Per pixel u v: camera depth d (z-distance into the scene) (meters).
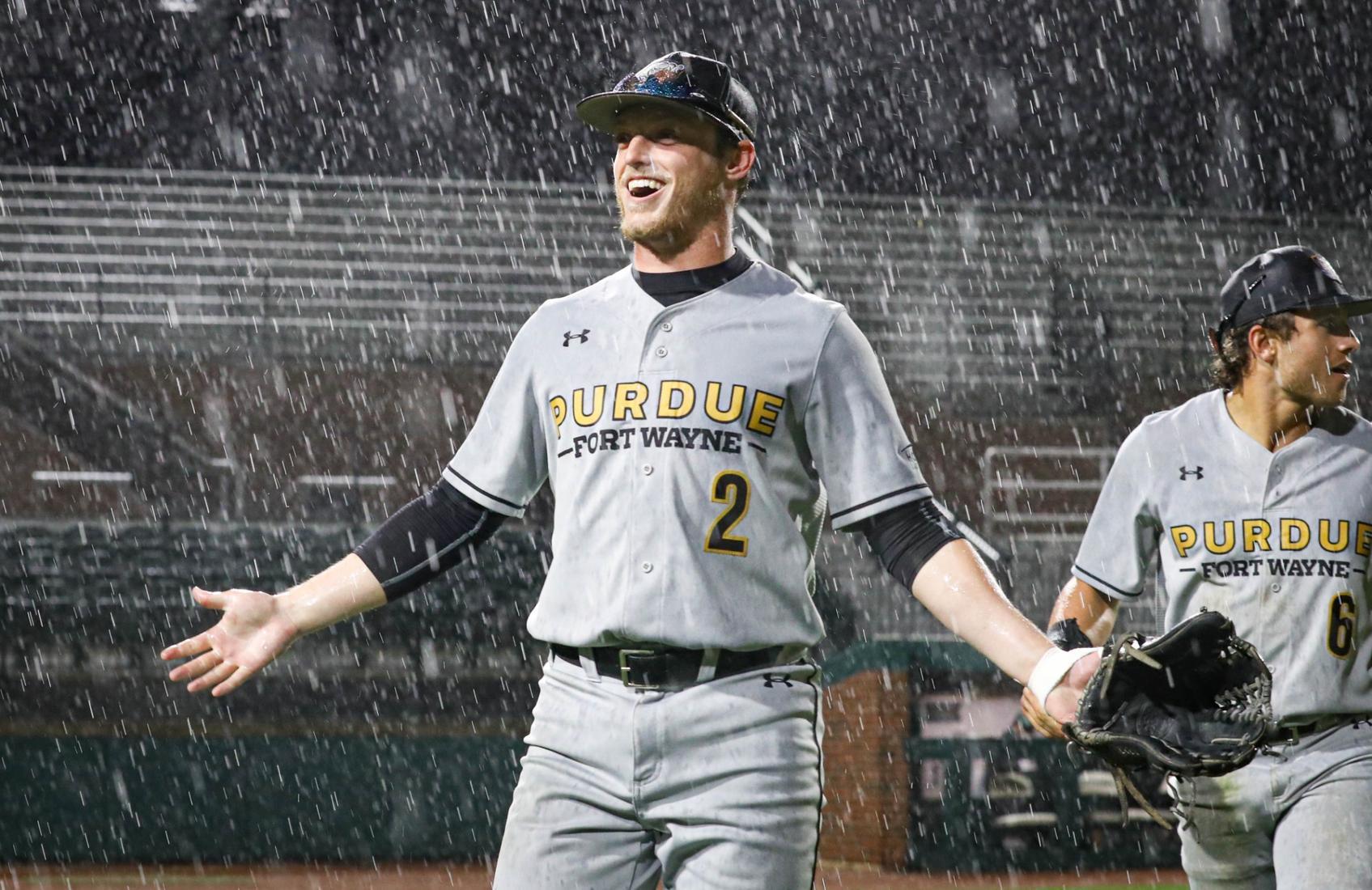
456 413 69.25
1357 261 76.69
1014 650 8.87
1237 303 13.95
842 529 9.92
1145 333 71.88
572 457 10.07
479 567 58.56
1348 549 13.43
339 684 57.34
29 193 70.62
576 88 86.06
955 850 44.47
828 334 9.89
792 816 9.60
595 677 9.93
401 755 49.41
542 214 73.44
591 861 9.94
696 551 9.62
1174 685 8.45
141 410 66.12
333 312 68.88
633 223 9.95
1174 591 14.21
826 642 57.84
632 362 9.96
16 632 55.75
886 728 45.19
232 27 82.00
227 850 48.16
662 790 9.62
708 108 9.74
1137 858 45.12
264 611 10.12
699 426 9.71
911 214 75.75
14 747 47.50
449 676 58.09
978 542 54.75
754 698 9.64
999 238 75.06
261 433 67.19
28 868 46.00
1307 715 13.22
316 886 42.47
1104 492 14.69
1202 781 13.52
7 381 62.50
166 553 57.41
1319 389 13.54
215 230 70.62
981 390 68.88
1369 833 12.83
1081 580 14.78
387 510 66.62
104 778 47.88
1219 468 13.95
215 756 48.44
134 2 80.69
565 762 10.01
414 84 84.44
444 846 49.25
